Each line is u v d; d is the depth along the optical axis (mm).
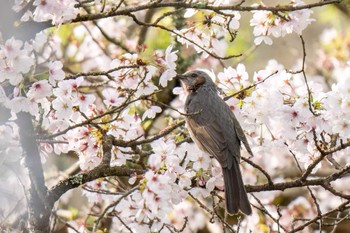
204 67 18453
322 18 21859
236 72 12203
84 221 14523
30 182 10359
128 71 11125
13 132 10492
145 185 9914
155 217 10672
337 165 11875
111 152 11281
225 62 19797
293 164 18906
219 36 14578
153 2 10758
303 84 12203
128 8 10797
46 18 10344
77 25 18141
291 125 11422
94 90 16031
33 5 10125
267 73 12164
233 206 11672
